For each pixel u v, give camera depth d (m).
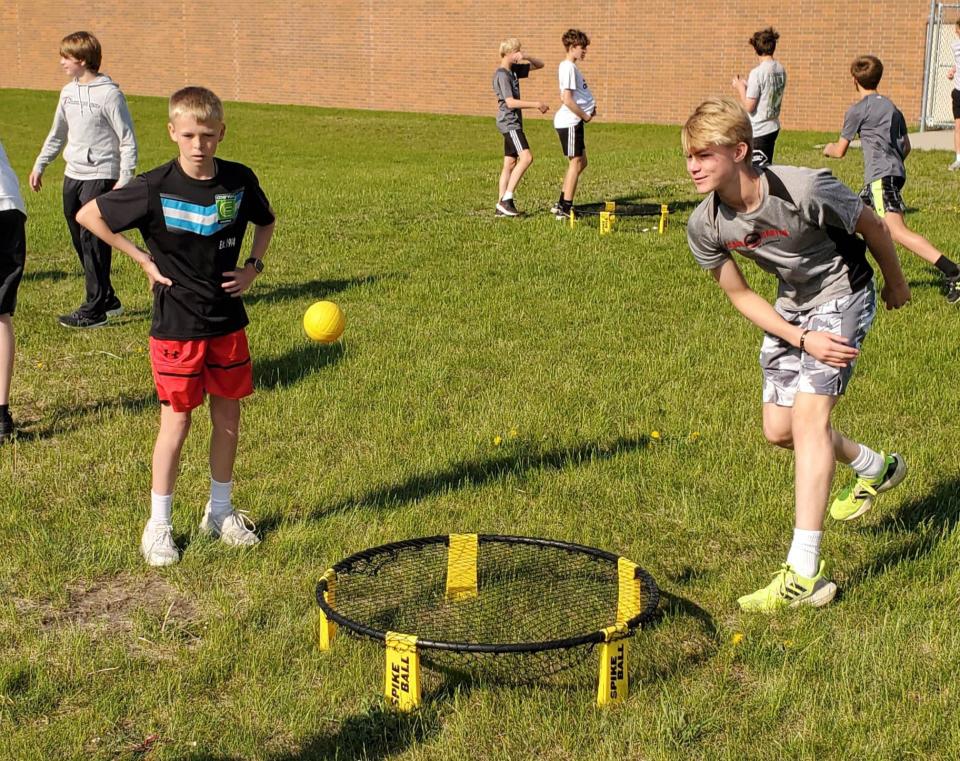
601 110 28.56
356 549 4.47
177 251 4.23
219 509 4.60
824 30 24.70
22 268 5.79
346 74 32.62
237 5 34.00
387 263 9.90
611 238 10.78
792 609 3.92
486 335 7.56
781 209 3.69
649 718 3.31
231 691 3.54
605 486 5.02
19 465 5.45
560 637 3.78
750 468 5.17
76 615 4.05
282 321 7.95
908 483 4.93
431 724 3.33
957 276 8.00
